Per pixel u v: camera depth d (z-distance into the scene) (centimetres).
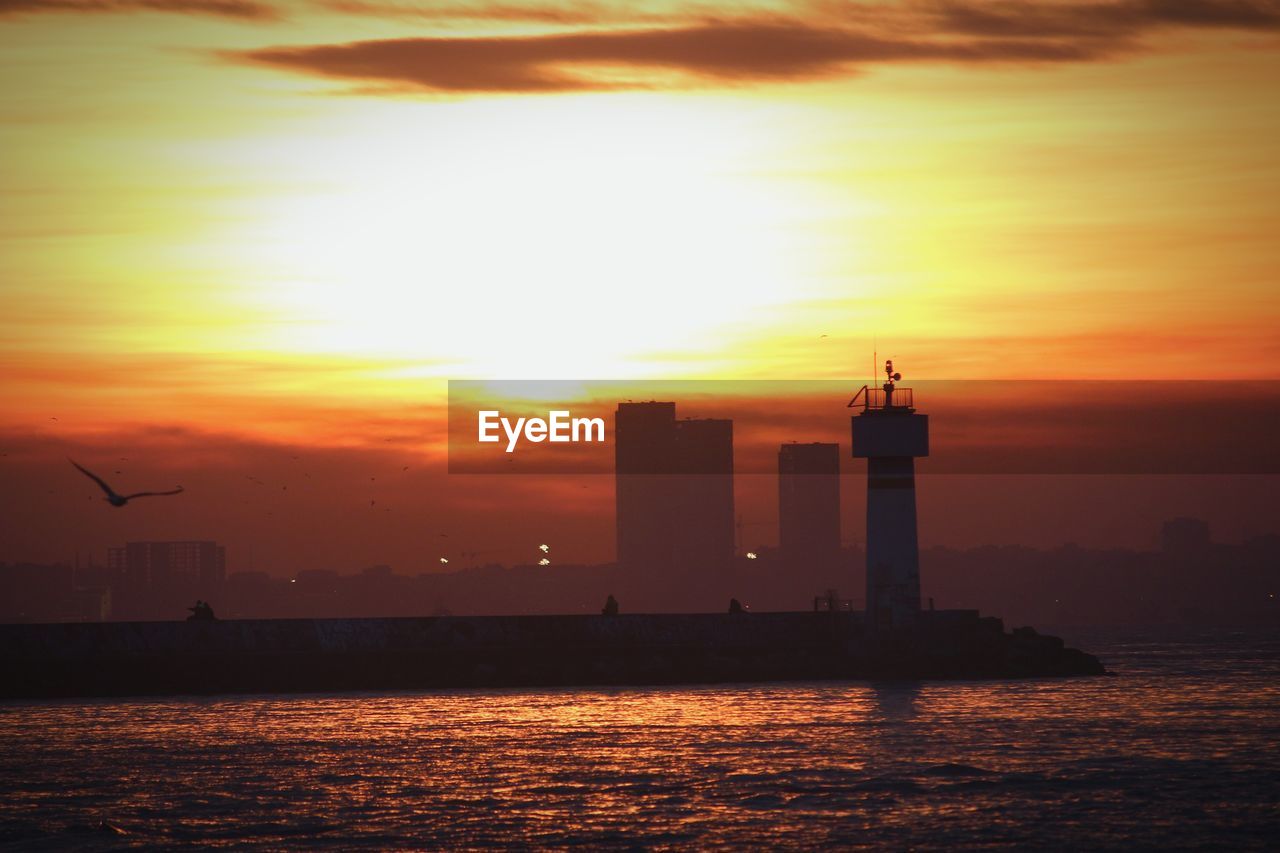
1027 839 17350
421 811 18975
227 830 18000
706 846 17150
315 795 19975
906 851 16888
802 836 17538
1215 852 16750
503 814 18775
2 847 17275
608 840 17425
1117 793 19725
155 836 17725
